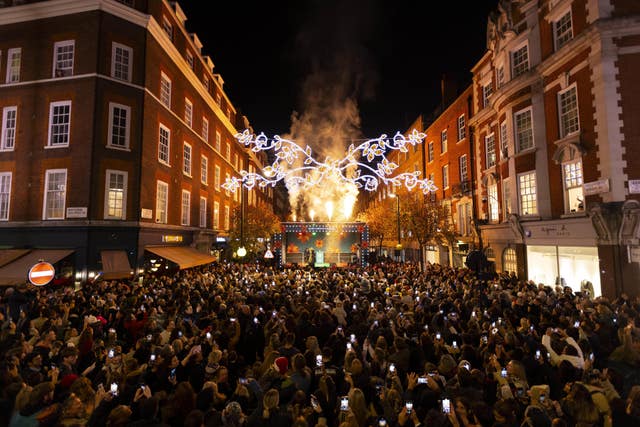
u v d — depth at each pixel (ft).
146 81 64.90
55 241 56.49
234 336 27.30
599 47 47.11
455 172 95.71
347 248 102.37
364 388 18.20
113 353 21.25
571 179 52.95
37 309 32.22
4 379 16.98
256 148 66.85
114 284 48.08
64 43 60.59
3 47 62.18
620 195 44.88
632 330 25.99
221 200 111.14
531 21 60.59
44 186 58.23
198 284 47.60
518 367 18.24
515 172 63.05
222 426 14.21
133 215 61.67
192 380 20.02
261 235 106.42
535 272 60.23
